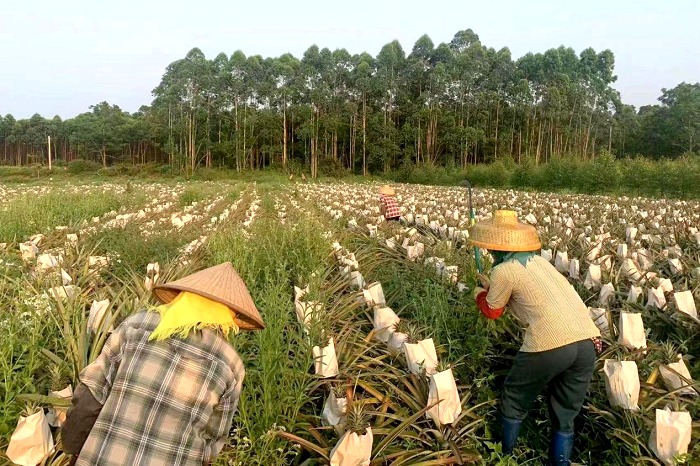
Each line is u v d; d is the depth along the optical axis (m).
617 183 32.31
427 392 4.08
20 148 117.56
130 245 8.30
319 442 3.53
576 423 4.38
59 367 3.72
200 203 21.61
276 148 71.62
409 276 7.55
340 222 14.29
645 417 3.78
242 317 2.58
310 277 6.48
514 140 76.00
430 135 72.75
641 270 7.51
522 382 3.88
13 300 4.84
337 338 4.94
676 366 4.30
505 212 4.11
